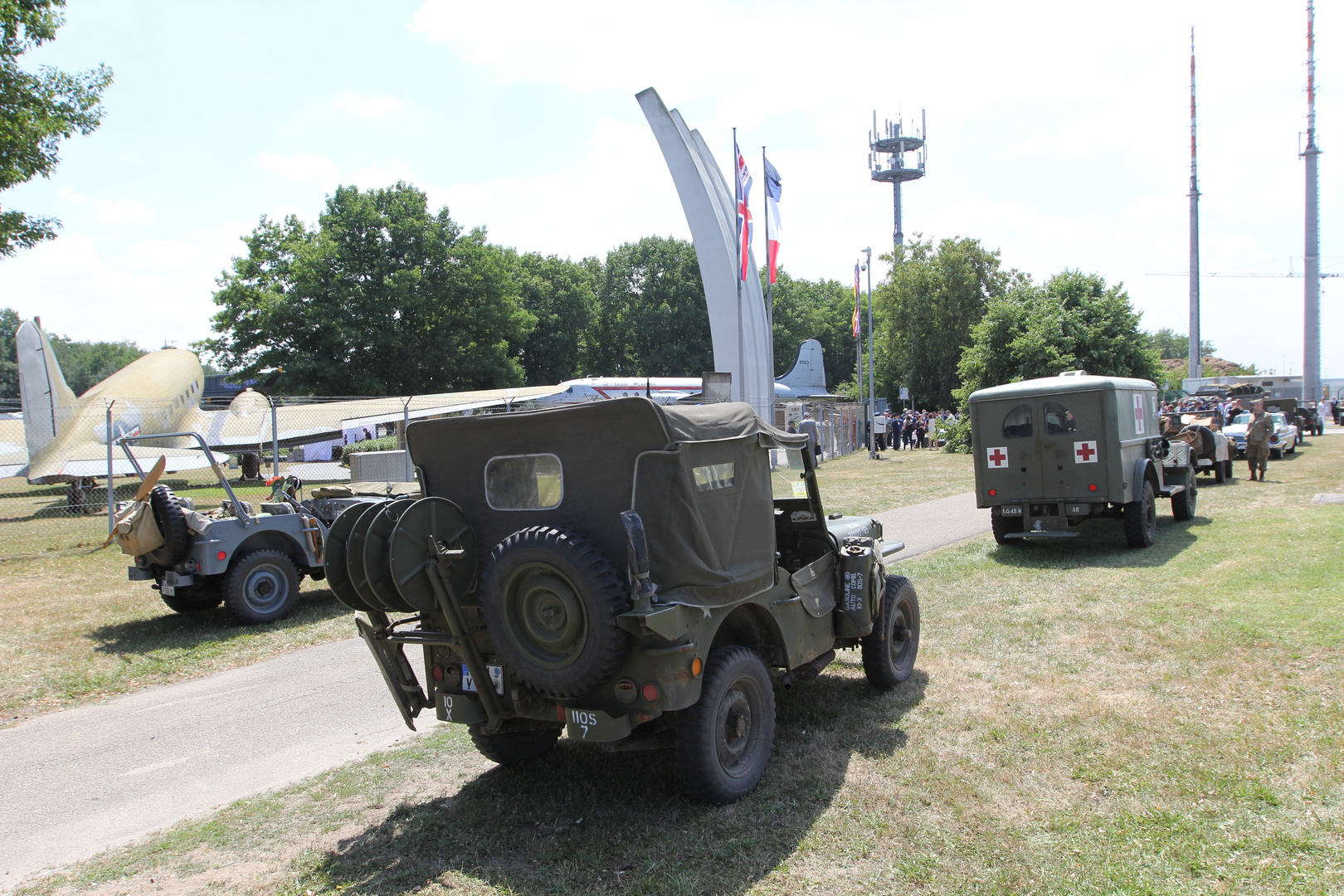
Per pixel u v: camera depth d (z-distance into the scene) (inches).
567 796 180.1
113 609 402.3
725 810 167.5
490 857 155.3
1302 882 132.4
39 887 155.7
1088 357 1210.0
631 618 145.3
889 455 1445.6
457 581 170.2
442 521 169.2
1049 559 431.8
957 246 1980.8
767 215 916.6
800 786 177.2
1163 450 532.4
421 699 182.9
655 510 156.2
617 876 145.3
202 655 322.3
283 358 1761.8
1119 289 1250.6
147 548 346.0
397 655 182.1
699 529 160.2
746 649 177.3
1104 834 150.5
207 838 171.2
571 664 148.6
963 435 1369.3
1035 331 1232.2
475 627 171.0
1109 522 565.0
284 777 204.5
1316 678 221.9
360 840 166.4
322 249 1750.7
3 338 4030.5
